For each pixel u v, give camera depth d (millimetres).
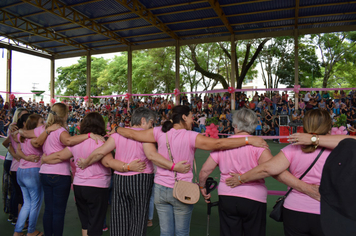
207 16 13031
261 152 1775
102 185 2236
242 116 1899
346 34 20656
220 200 1889
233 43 14734
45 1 12203
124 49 17969
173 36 15406
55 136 2398
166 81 24797
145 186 2055
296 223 1535
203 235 2816
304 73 21828
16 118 2941
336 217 857
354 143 900
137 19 13789
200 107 16203
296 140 1526
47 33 15758
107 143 2109
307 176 1540
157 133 1987
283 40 21156
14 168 2971
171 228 1964
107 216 3414
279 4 11570
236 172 1842
